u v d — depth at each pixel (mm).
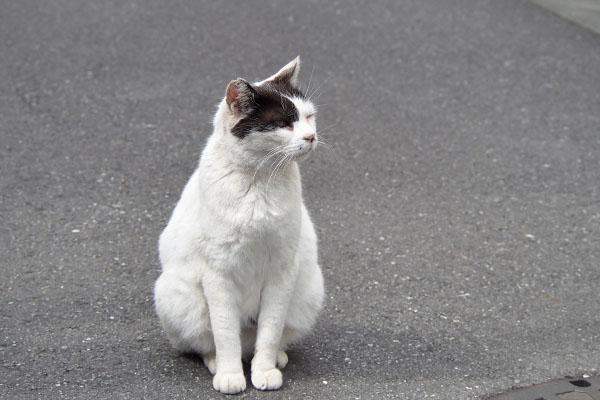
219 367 5156
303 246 5395
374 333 6008
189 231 5086
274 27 12930
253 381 5160
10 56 11586
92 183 8438
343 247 7422
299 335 5578
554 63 12156
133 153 9156
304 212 5527
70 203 8008
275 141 4898
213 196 4918
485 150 9609
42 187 8297
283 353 5547
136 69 11352
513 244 7598
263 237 4934
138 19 13148
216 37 12484
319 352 5715
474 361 5664
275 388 5145
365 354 5699
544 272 7105
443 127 10141
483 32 13164
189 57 11766
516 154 9539
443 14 13859
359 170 9031
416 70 11727
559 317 6363
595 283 6941
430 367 5559
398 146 9617
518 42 12844
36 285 6516
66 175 8578
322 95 10789
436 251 7414
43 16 13133
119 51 11914
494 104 10836
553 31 13344
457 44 12664
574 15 14109
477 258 7312
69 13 13320
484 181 8891
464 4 14414
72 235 7398
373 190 8602
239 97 4875
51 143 9281
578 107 10852
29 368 5328
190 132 9719
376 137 9797
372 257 7258
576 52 12578
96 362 5445
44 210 7840
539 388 5344
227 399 5035
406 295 6617
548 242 7664
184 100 10516
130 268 6875
